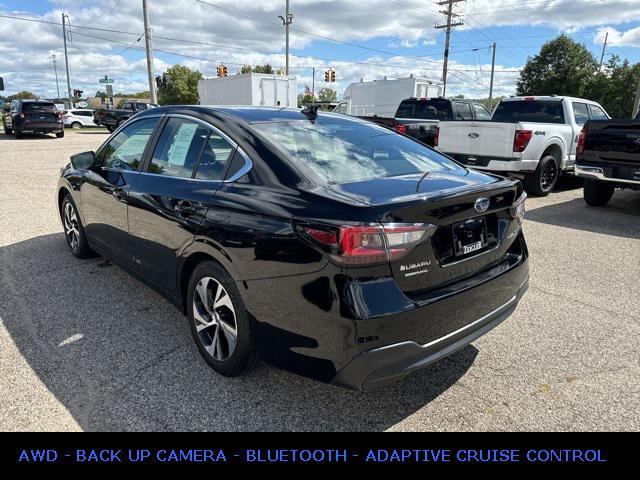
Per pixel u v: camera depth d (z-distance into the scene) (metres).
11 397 2.73
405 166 3.08
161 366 3.06
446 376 3.04
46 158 14.21
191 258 3.00
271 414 2.64
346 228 2.15
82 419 2.56
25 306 3.89
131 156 3.80
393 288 2.24
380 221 2.18
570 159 9.62
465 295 2.52
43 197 8.25
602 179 7.50
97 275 4.57
